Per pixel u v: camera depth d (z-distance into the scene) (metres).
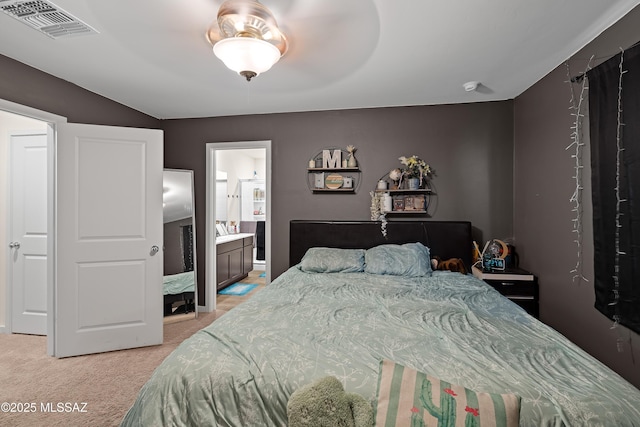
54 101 2.74
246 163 7.15
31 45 2.23
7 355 2.78
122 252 2.92
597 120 2.09
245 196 6.94
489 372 1.25
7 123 3.23
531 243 3.03
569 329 2.47
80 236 2.79
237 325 1.71
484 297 2.26
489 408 1.01
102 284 2.86
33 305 3.23
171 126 4.05
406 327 1.71
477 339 1.55
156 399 1.29
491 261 3.17
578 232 2.35
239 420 1.23
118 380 2.39
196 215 4.02
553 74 2.64
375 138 3.62
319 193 3.74
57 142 2.71
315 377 1.26
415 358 1.37
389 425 1.02
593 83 2.12
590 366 1.31
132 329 2.95
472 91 3.15
